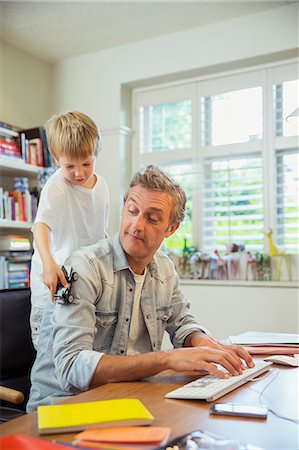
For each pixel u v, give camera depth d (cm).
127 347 126
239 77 334
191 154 351
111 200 359
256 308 310
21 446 63
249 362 115
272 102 322
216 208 340
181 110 358
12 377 157
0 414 140
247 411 79
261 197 324
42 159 342
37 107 379
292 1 297
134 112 375
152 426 73
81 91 379
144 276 131
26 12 308
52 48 365
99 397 91
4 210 315
